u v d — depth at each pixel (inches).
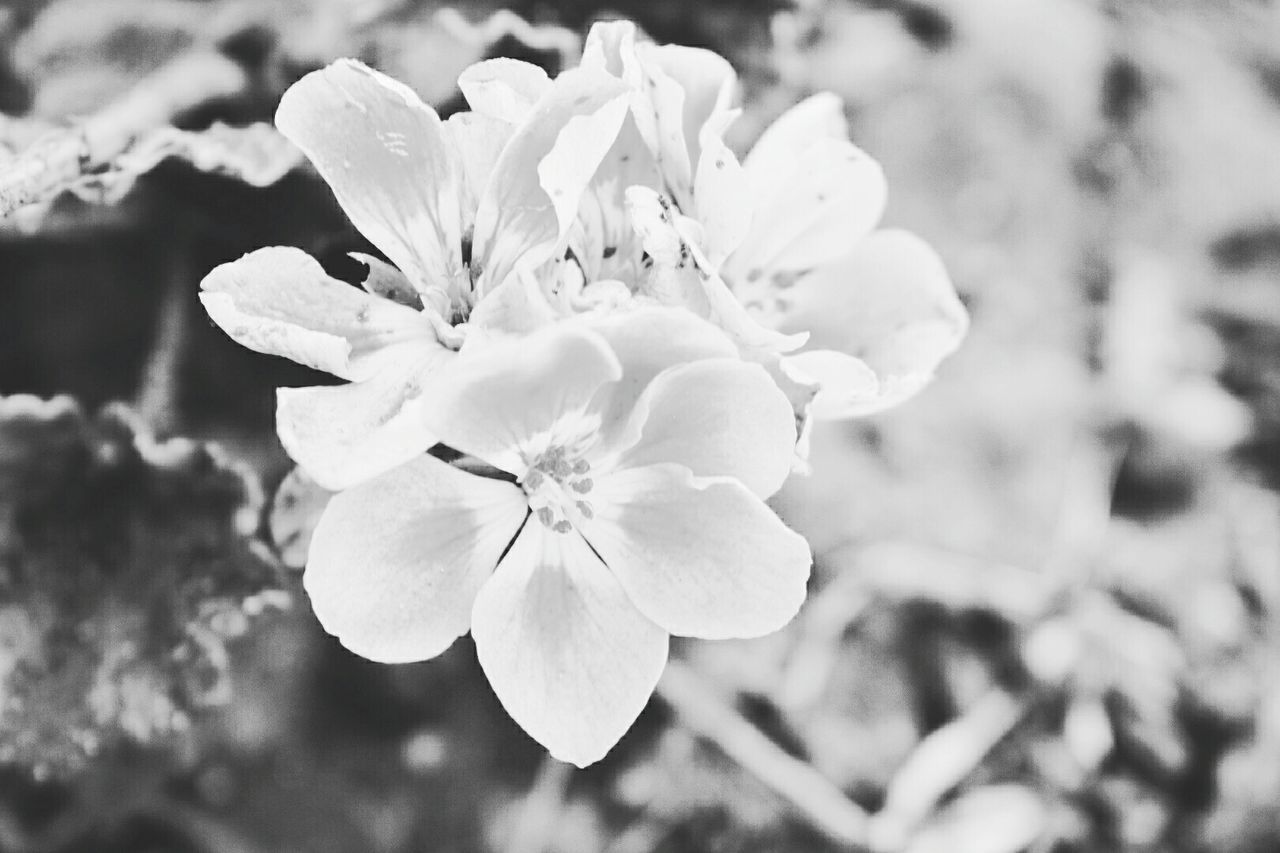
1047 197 12.7
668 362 6.9
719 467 7.1
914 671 11.1
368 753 10.1
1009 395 11.9
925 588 11.1
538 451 7.1
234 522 9.2
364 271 9.2
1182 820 11.1
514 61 7.2
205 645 9.3
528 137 7.0
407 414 6.9
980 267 12.2
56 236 9.3
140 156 8.9
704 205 7.3
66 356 9.6
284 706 10.0
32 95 9.5
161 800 9.8
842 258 8.0
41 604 9.2
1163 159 13.5
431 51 9.6
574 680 7.2
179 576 9.2
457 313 7.3
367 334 7.0
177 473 9.2
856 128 12.0
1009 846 10.8
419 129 7.1
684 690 10.4
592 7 10.0
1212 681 11.4
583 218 7.4
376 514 6.9
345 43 9.6
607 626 7.2
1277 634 11.8
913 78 12.3
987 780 11.0
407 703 10.2
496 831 10.2
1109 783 11.1
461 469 7.3
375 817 10.0
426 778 10.2
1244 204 13.6
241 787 9.9
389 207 7.1
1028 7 13.1
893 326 8.0
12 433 9.0
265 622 9.9
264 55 9.6
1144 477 12.5
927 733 10.9
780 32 10.3
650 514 7.2
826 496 11.1
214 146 9.0
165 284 9.5
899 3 12.5
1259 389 13.2
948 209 12.2
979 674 11.1
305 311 7.0
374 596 6.9
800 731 10.8
